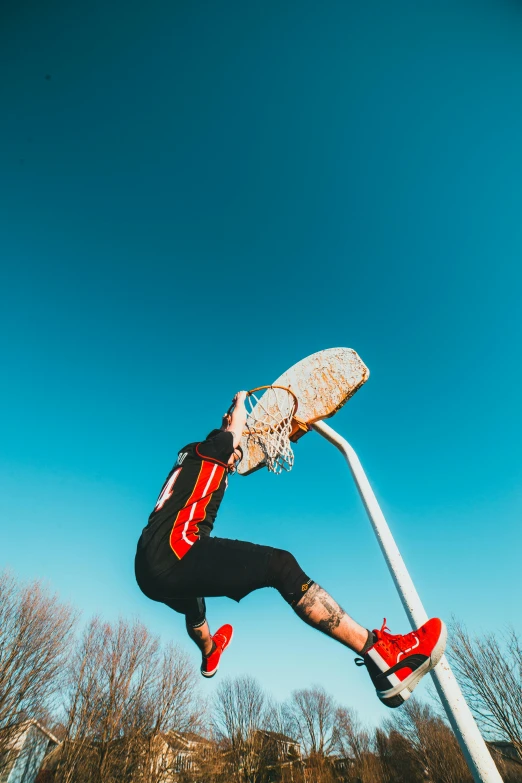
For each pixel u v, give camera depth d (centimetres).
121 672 1889
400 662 139
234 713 2567
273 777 2466
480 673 1502
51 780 1661
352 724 3234
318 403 326
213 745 2467
